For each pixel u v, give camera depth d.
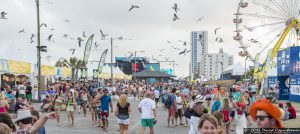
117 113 11.95
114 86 36.94
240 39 39.47
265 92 36.25
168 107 17.02
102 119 15.38
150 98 12.06
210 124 4.00
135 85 41.50
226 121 12.41
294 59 33.94
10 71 24.75
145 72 51.66
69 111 16.95
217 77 105.06
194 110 7.93
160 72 51.91
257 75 41.50
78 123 17.84
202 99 7.96
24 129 5.22
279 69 38.19
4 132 3.91
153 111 12.00
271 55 37.56
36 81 28.95
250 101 18.31
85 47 34.66
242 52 40.19
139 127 16.95
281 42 37.47
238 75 77.38
